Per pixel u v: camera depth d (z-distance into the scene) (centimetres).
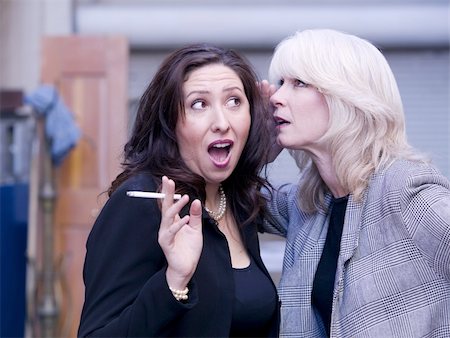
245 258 258
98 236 226
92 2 612
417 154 253
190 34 602
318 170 272
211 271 231
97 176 559
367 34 606
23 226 570
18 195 565
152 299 205
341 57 254
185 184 237
